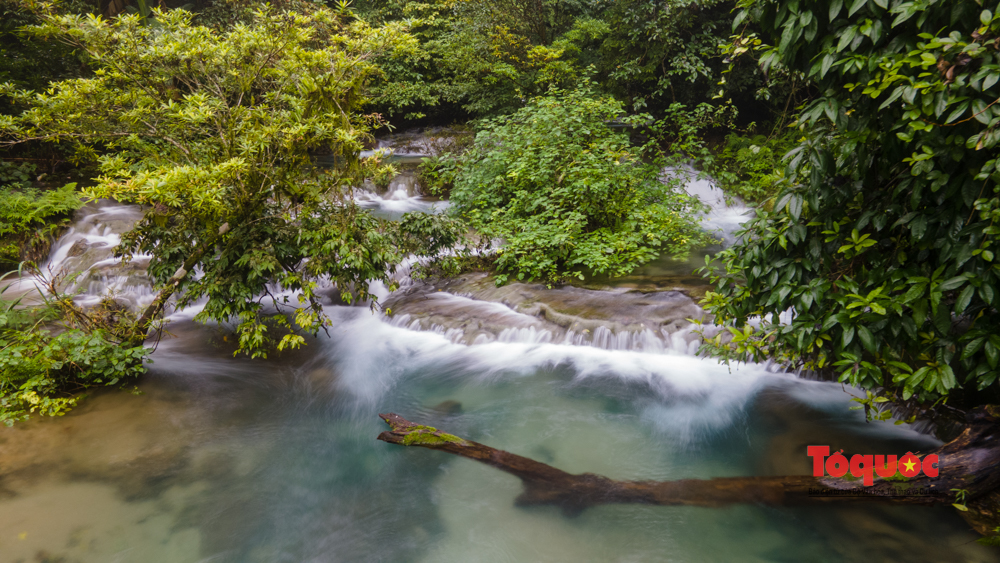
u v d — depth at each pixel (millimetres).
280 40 5676
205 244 5727
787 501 3859
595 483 4164
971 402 4219
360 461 4582
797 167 3244
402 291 8141
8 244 9094
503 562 3482
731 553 3479
